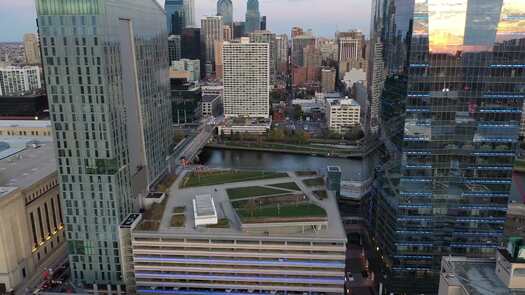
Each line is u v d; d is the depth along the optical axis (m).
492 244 177.75
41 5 162.12
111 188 178.88
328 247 173.00
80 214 183.25
